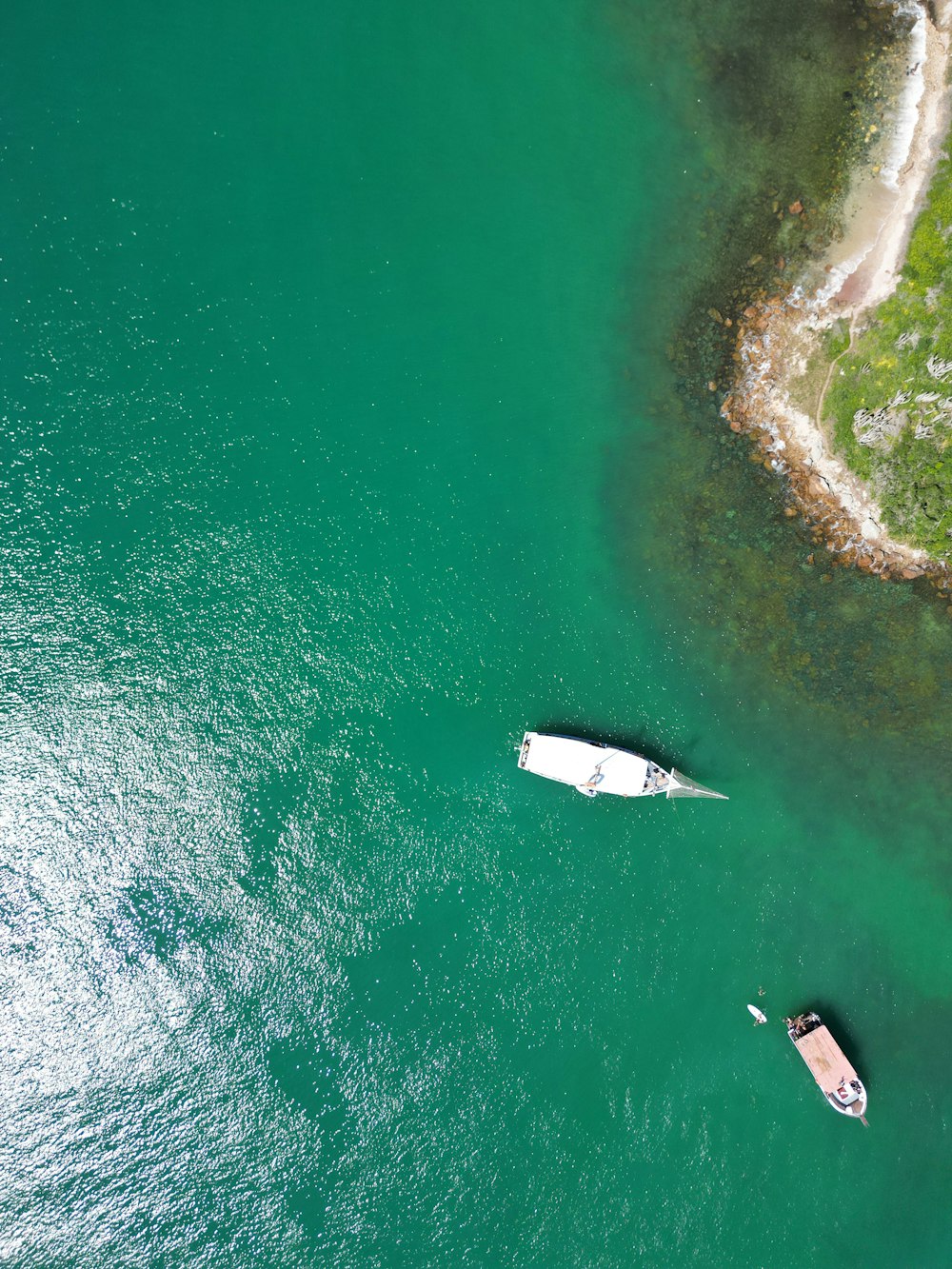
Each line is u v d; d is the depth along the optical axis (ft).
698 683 108.99
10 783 108.99
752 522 106.63
